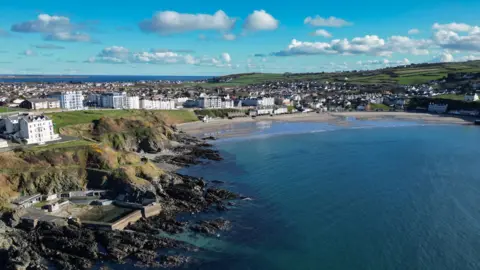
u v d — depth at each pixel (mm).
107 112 195000
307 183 114875
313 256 72062
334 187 110688
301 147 170250
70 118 172875
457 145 174500
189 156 151625
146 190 100688
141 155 155250
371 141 186250
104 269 67312
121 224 83562
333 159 145750
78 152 111625
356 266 68312
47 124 124312
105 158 111000
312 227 84062
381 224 84625
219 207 95375
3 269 67125
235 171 130125
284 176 122688
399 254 71750
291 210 93875
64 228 79875
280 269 68125
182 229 83562
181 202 98750
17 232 78812
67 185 102562
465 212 90438
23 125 119500
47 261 70625
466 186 109812
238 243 77562
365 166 134500
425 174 123250
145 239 78125
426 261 69125
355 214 90500
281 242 77688
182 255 72625
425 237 78062
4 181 96000
